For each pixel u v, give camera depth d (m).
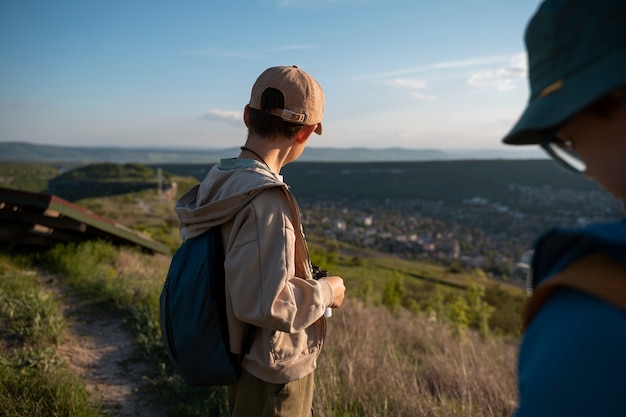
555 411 0.43
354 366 3.16
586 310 0.45
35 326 3.83
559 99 0.50
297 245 1.37
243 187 1.29
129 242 9.12
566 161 0.58
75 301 5.25
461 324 6.20
